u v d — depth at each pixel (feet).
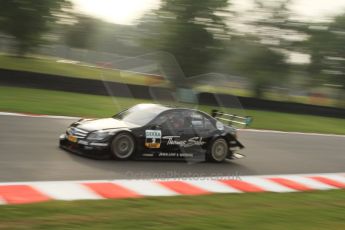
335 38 156.04
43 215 22.18
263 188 35.58
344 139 81.92
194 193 31.17
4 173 30.78
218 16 139.03
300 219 26.63
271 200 31.40
